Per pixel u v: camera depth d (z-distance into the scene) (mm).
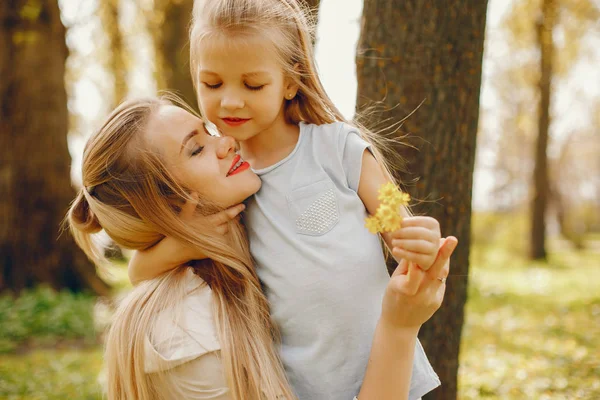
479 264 16438
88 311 7121
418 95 2488
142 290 1734
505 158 22641
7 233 7781
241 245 1718
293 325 1642
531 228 17094
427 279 1436
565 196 29703
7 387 4719
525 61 15891
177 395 1635
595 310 8523
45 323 6559
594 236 31172
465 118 2570
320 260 1607
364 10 2586
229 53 1537
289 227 1657
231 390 1580
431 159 2516
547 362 5574
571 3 14195
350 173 1683
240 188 1659
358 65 2588
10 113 7750
